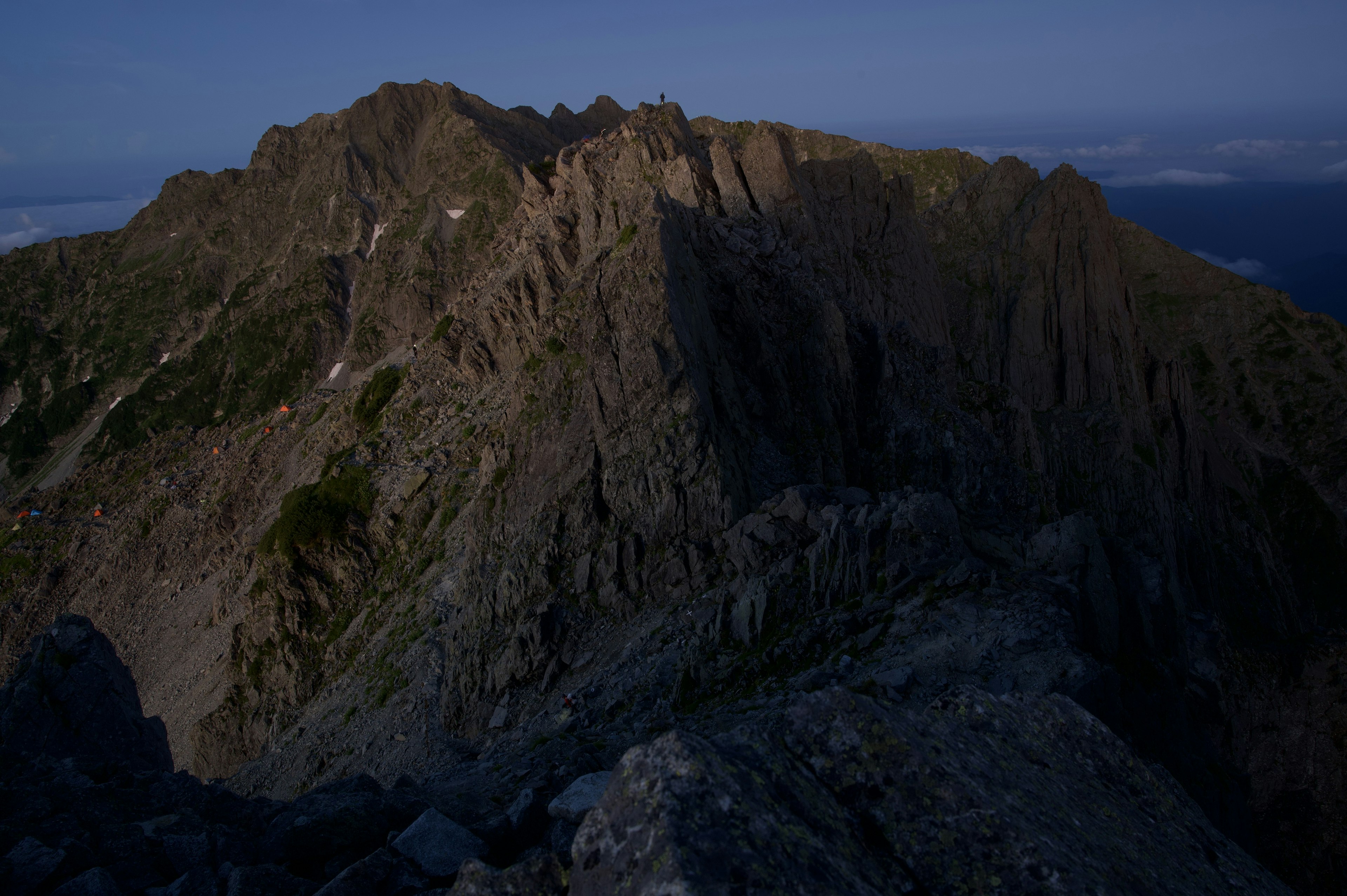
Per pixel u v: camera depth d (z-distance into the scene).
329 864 13.53
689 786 7.49
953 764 9.09
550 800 16.39
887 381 59.94
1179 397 125.69
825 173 98.19
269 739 63.62
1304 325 154.25
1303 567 131.75
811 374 56.69
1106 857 8.88
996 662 23.72
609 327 47.69
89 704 26.30
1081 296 123.12
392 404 84.75
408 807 15.84
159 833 14.47
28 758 16.92
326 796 15.88
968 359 120.94
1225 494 128.62
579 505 46.31
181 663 92.75
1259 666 55.25
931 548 31.16
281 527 70.44
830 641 29.75
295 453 116.81
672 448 44.75
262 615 69.38
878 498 45.88
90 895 12.10
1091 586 28.17
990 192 137.25
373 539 70.69
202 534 117.62
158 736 28.02
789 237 70.62
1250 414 148.38
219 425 160.62
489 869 8.23
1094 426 115.00
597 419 47.16
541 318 71.31
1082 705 21.33
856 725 9.30
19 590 120.62
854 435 56.81
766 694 28.27
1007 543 36.72
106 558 121.25
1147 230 169.00
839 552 33.28
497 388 77.62
